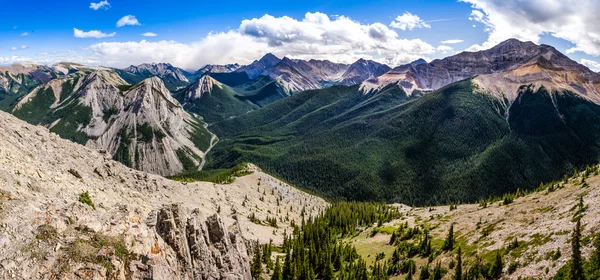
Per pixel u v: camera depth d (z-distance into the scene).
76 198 53.31
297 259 131.62
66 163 72.31
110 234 47.66
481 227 153.12
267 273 121.69
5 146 56.38
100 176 81.56
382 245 179.00
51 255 38.38
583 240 95.31
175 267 59.66
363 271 129.38
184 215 73.25
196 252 69.62
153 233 58.50
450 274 120.38
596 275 81.12
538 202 160.00
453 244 141.75
